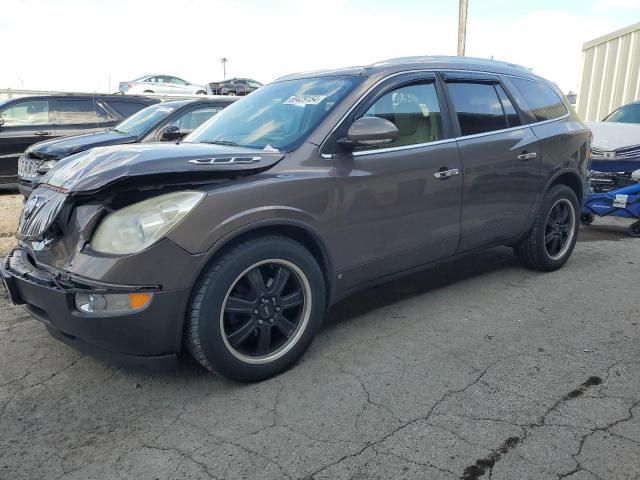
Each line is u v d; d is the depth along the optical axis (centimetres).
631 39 1126
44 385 311
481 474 231
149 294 264
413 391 298
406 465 238
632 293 450
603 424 264
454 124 397
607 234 690
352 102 346
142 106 1015
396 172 354
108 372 325
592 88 1243
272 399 292
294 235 319
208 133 390
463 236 408
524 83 472
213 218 275
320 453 247
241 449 251
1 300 443
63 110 958
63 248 282
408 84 378
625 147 697
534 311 411
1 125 910
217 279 279
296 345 320
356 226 338
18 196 929
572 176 498
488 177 414
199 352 285
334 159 328
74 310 269
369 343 359
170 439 260
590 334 369
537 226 476
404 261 375
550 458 240
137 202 270
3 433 267
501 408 280
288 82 414
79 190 266
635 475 229
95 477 235
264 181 296
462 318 399
